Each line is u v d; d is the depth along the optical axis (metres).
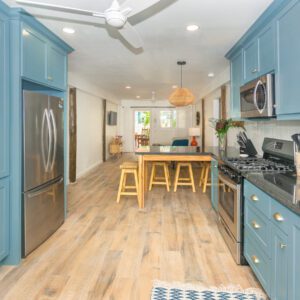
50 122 3.06
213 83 6.74
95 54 4.29
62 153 3.48
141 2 2.13
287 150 2.68
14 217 2.52
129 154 11.71
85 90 6.96
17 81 2.49
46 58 3.04
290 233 1.49
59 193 3.40
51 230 3.16
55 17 2.74
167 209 4.17
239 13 2.68
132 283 2.22
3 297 2.03
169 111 12.40
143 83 7.39
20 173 2.55
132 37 3.12
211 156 3.99
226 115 5.71
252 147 3.67
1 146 2.37
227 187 2.85
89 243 2.96
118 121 12.06
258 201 2.01
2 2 2.27
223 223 3.08
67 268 2.45
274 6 2.30
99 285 2.19
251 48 3.05
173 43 3.70
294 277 1.45
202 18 2.82
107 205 4.38
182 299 2.01
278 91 2.30
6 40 2.41
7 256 2.51
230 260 2.60
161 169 7.67
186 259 2.62
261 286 2.16
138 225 3.51
